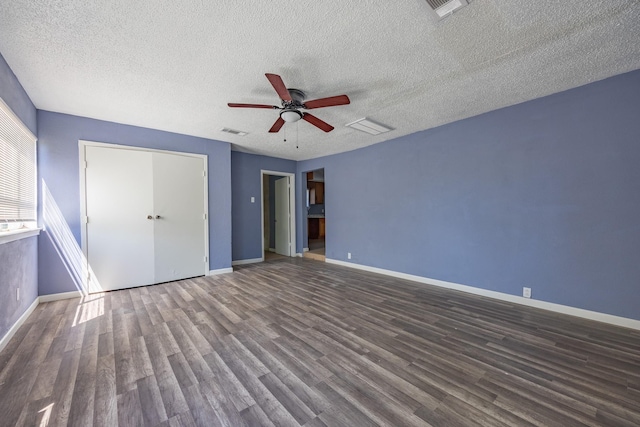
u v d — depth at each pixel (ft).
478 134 11.21
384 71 7.82
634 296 7.95
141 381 5.59
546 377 5.72
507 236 10.44
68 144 11.03
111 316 9.05
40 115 10.46
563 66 7.59
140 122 12.06
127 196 12.39
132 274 12.50
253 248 18.94
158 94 9.21
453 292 11.66
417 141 13.46
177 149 13.75
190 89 8.85
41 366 6.10
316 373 5.88
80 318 8.87
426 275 13.16
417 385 5.47
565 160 9.09
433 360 6.37
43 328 8.09
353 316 9.03
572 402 4.97
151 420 4.55
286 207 21.84
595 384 5.49
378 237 15.48
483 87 8.81
